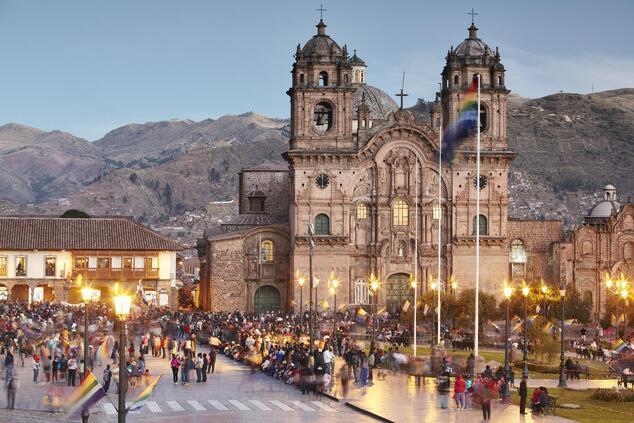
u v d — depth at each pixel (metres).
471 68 163.00
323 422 68.88
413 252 162.75
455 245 162.38
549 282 178.75
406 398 79.75
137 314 137.75
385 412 72.19
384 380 91.88
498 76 163.88
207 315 146.25
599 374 98.56
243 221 182.50
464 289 153.75
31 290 172.12
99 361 97.56
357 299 162.12
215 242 167.12
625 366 94.75
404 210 163.12
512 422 68.19
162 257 175.38
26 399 78.12
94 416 71.31
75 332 102.56
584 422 69.00
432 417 70.00
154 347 111.44
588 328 149.00
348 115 161.75
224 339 121.50
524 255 179.38
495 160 163.25
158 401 79.12
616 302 144.75
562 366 88.44
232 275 167.25
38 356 90.56
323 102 162.12
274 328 126.50
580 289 180.38
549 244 180.00
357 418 70.94
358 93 184.75
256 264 167.25
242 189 191.00
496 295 162.50
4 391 82.56
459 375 75.50
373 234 162.50
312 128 161.38
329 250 161.12
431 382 90.19
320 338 116.94
